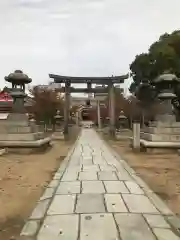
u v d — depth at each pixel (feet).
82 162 34.94
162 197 19.25
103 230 13.00
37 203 17.65
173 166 31.96
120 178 24.95
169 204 17.62
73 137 90.22
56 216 15.01
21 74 48.80
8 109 88.28
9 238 12.58
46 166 32.45
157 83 50.55
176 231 12.91
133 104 111.04
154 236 12.30
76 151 48.62
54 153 45.34
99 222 14.02
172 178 25.44
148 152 44.93
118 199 18.20
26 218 15.29
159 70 78.95
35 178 25.66
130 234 12.52
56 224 13.83
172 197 19.24
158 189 21.44
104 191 20.31
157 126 46.80
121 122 103.86
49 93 112.06
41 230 13.11
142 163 34.24
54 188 21.29
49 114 108.78
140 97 88.89
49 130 104.06
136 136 48.01
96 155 42.50
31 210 16.60
